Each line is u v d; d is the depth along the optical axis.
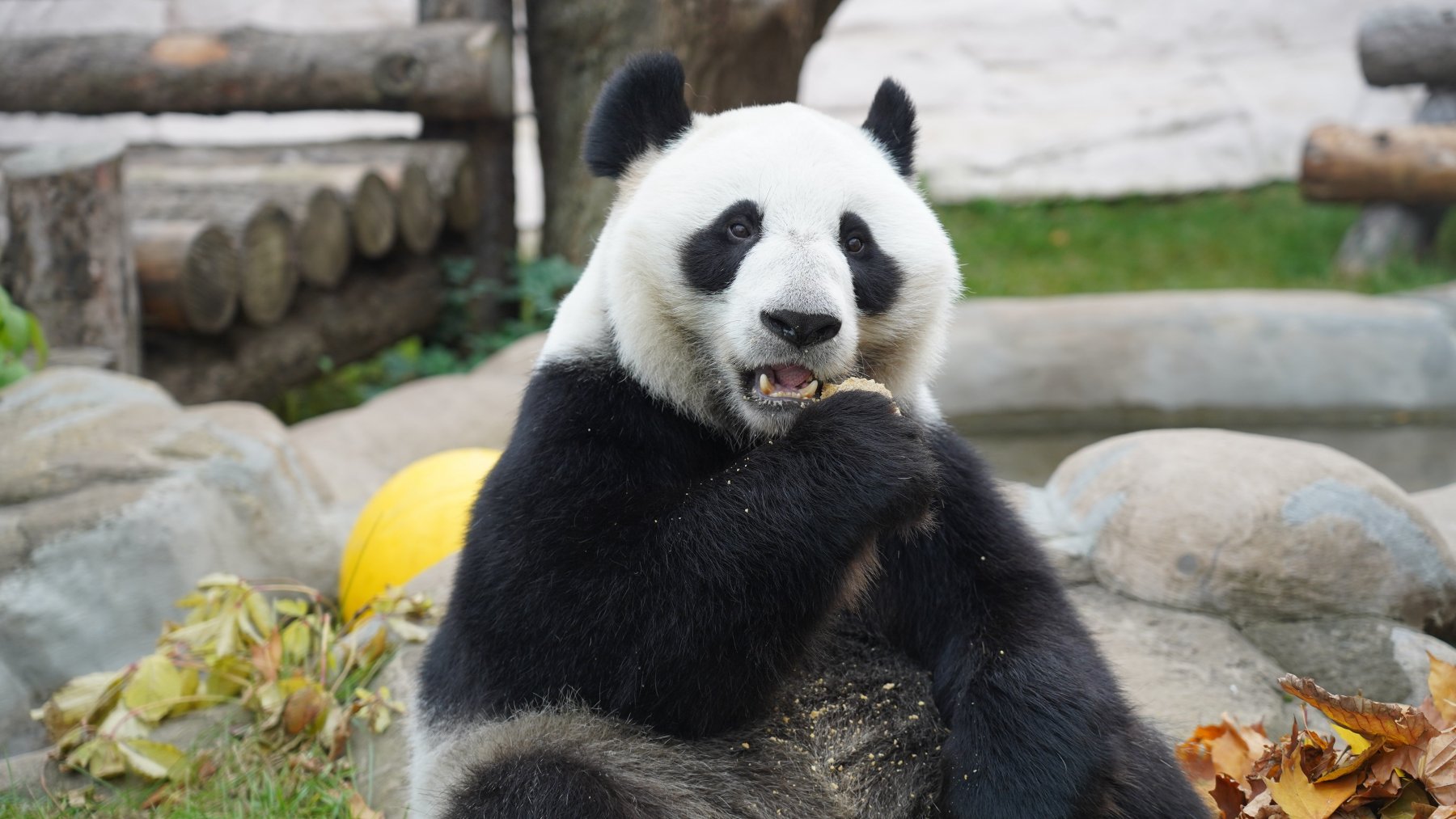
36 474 6.98
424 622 6.33
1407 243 16.75
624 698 3.98
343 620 7.12
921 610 4.49
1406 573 6.12
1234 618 6.18
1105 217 19.84
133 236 9.88
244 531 7.26
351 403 12.75
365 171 11.72
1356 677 5.85
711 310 4.24
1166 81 21.72
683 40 11.76
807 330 3.95
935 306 4.50
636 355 4.29
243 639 6.22
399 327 12.78
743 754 4.17
